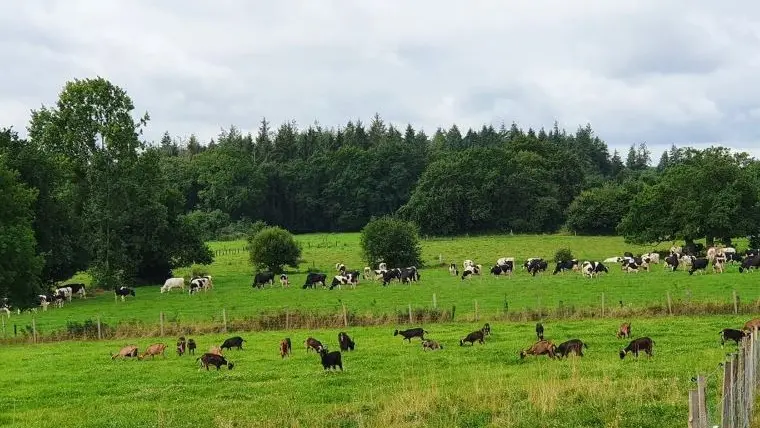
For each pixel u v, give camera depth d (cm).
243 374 3002
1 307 6231
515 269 8194
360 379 2769
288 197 18550
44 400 2652
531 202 14938
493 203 14912
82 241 7525
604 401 2033
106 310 5966
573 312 4466
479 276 7519
